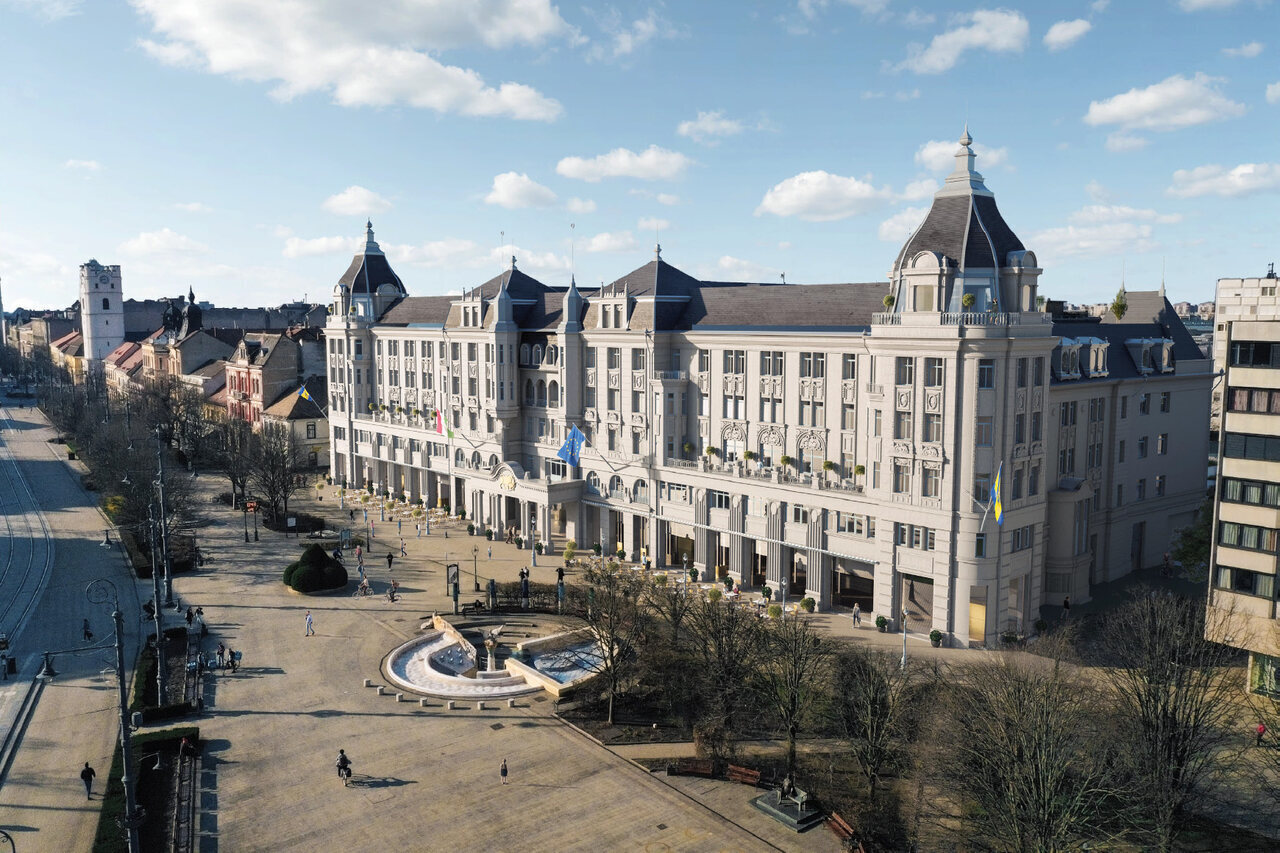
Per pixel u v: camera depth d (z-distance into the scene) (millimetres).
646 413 97062
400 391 134625
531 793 52688
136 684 66188
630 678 66625
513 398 113500
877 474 77750
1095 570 91000
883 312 76500
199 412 167750
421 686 68250
